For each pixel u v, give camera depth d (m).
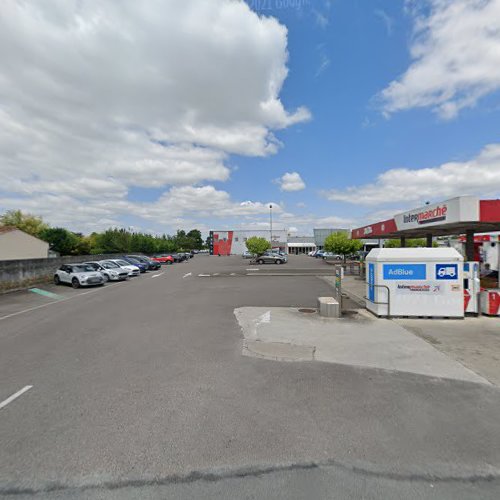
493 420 3.48
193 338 6.70
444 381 4.50
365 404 3.84
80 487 2.49
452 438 3.14
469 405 3.81
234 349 5.96
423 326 7.55
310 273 23.58
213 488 2.47
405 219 12.45
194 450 2.95
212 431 3.26
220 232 75.31
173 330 7.38
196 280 19.33
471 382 4.46
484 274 15.39
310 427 3.34
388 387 4.31
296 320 8.26
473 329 7.24
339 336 6.78
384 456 2.87
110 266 21.59
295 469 2.69
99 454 2.90
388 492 2.43
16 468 2.72
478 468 2.71
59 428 3.33
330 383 4.45
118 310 9.98
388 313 8.44
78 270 17.48
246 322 8.08
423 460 2.81
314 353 5.72
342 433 3.23
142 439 3.12
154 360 5.40
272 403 3.87
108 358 5.51
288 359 5.42
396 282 8.42
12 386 4.39
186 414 3.60
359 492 2.43
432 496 2.39
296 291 13.82
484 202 8.45
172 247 68.62
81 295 13.89
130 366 5.12
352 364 5.18
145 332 7.23
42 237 45.09
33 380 4.59
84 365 5.18
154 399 3.97
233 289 14.70
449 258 8.16
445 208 9.20
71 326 7.91
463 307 8.23
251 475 2.62
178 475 2.62
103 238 45.41
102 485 2.51
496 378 4.60
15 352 5.89
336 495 2.40
